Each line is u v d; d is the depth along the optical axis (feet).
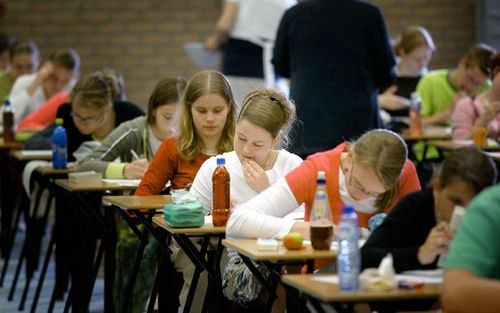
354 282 18.12
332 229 21.42
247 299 25.81
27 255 39.27
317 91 38.11
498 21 67.41
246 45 49.06
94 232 34.47
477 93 47.03
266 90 26.73
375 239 20.66
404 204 20.89
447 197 19.44
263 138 26.16
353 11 38.24
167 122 33.65
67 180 34.68
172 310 30.37
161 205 26.73
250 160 26.45
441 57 69.46
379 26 38.32
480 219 17.65
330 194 23.36
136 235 30.12
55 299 36.73
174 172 30.25
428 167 44.39
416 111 44.80
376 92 39.06
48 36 69.41
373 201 23.35
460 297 17.15
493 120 42.34
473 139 41.09
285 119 26.53
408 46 50.52
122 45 69.87
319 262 23.61
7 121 46.93
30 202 40.68
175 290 30.30
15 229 43.16
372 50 38.40
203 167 27.45
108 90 37.50
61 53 51.85
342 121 37.88
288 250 21.34
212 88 29.30
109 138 34.58
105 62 69.87
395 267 19.75
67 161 38.52
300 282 18.95
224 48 50.67
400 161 21.71
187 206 24.63
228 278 26.05
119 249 32.40
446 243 19.39
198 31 70.03
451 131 44.32
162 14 69.77
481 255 17.44
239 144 26.43
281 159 26.94
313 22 38.55
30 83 52.80
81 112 37.04
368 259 20.01
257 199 23.66
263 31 48.83
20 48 57.21
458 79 48.42
